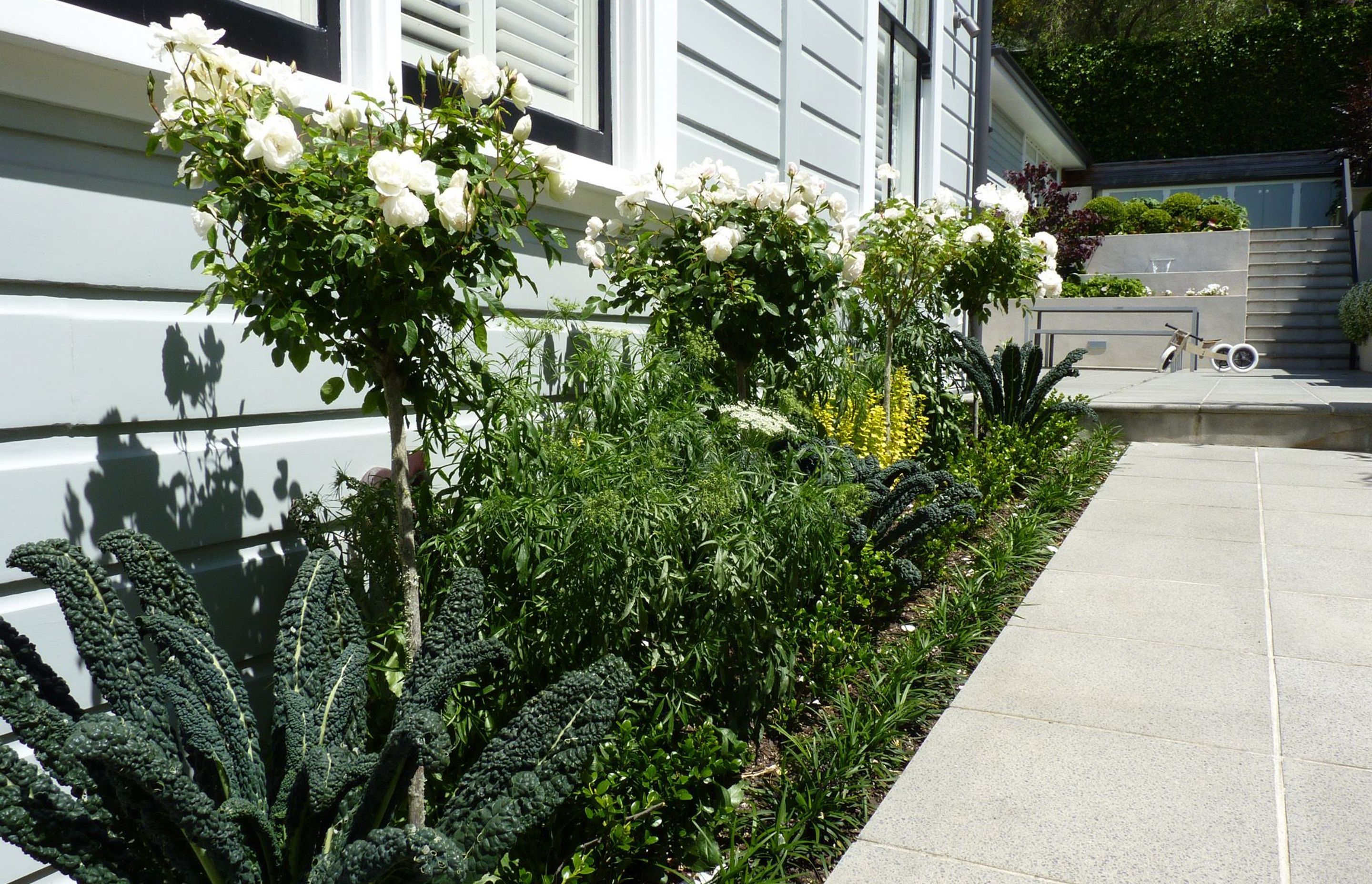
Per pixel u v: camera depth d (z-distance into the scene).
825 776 2.57
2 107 1.94
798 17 5.68
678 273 3.80
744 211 3.86
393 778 1.74
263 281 1.90
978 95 9.45
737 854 2.37
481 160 2.06
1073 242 15.84
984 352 6.95
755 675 2.74
